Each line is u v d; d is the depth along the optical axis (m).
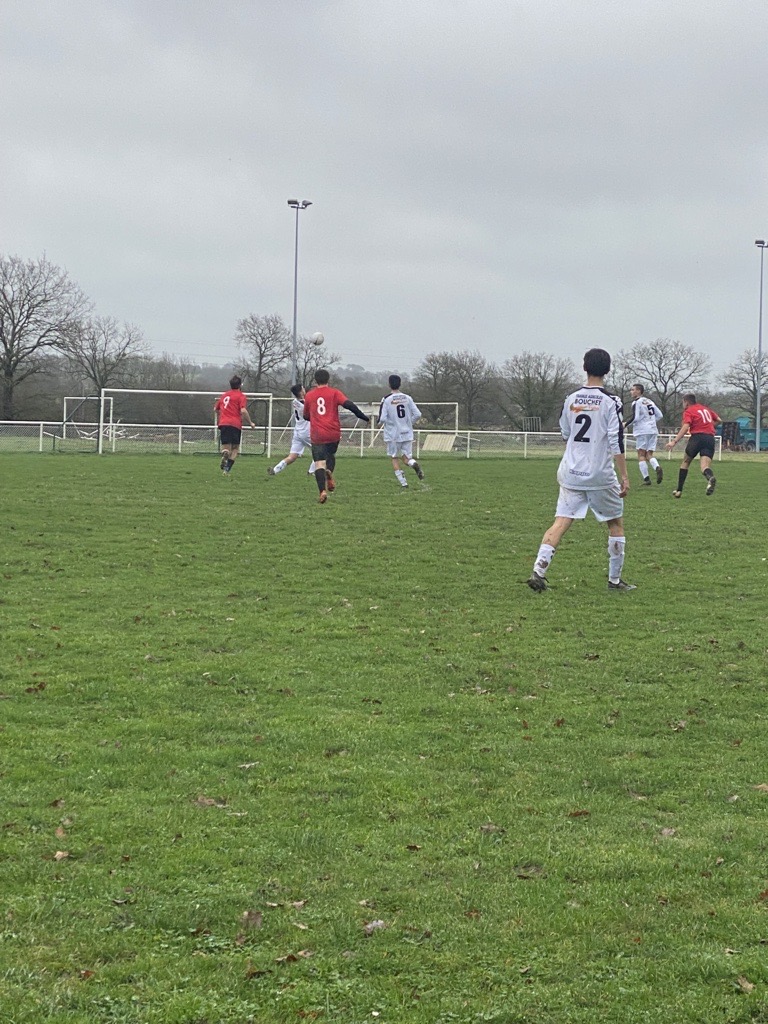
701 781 5.58
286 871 4.40
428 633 8.85
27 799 5.08
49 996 3.44
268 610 9.63
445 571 11.78
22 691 6.89
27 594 9.99
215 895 4.16
